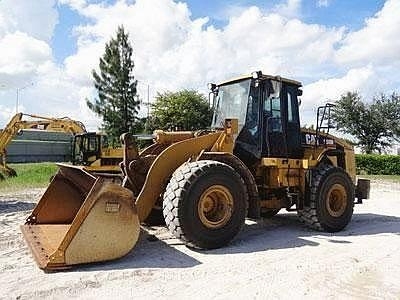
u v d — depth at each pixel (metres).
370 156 31.52
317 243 6.35
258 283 4.48
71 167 6.04
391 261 5.40
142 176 6.09
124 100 35.62
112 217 4.89
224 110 7.38
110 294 4.07
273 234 6.98
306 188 7.23
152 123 31.81
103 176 5.82
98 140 13.60
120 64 35.78
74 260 4.69
